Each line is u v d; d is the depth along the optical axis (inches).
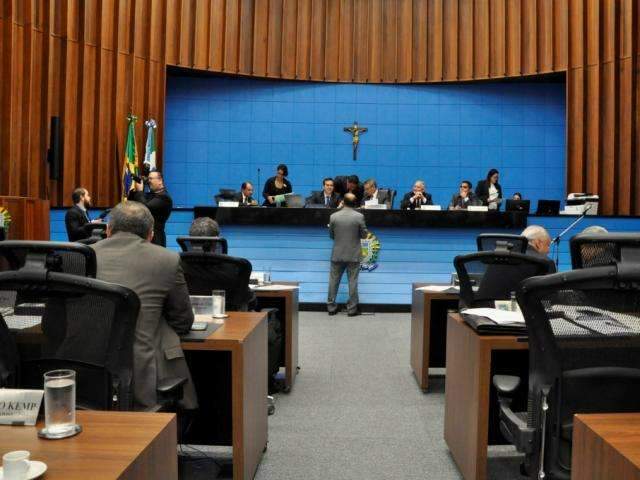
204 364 119.6
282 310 182.7
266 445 126.5
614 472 51.3
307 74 400.8
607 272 64.4
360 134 409.4
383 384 177.6
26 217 253.8
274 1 396.5
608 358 71.7
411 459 121.6
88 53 333.7
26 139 300.8
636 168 344.2
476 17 392.5
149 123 354.0
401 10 402.0
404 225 279.7
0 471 45.6
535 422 73.8
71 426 57.0
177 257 93.2
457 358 115.6
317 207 285.1
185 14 374.9
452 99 408.8
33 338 71.5
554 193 406.3
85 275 71.1
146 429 58.2
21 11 301.0
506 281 129.0
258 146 410.0
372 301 289.1
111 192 346.3
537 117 406.6
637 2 344.2
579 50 362.6
